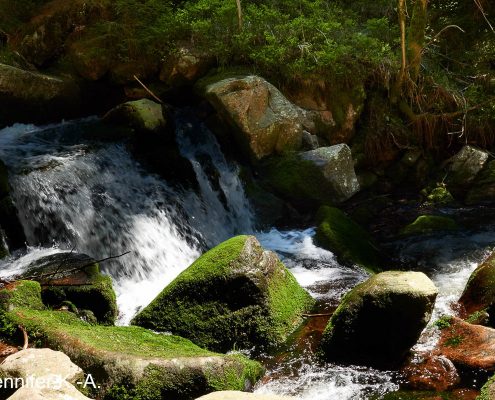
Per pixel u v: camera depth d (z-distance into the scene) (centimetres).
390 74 854
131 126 734
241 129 731
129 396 319
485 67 941
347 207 756
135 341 373
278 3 928
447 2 1010
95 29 820
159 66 809
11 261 521
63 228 588
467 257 605
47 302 435
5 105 711
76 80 793
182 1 870
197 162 741
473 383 363
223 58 808
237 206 740
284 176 742
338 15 954
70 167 623
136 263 600
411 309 377
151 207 658
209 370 334
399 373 379
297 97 816
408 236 673
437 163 862
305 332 441
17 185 573
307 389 366
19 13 830
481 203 782
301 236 670
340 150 735
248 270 437
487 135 877
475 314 443
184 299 437
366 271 574
